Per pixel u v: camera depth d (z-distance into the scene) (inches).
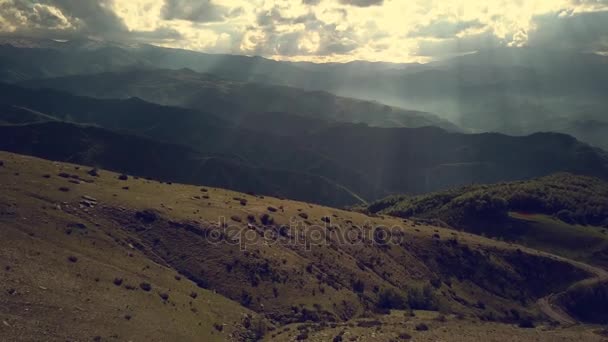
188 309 2903.5
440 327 3036.4
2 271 2367.1
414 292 4655.5
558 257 7303.2
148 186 4884.4
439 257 5880.9
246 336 2913.4
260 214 4712.1
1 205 3184.1
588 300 6063.0
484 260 6235.2
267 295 3550.7
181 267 3543.3
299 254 4320.9
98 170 5187.0
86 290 2554.1
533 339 2738.7
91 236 3329.2
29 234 2967.5
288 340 2758.4
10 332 1953.7
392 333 2746.1
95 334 2181.3
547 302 5994.1
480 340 2645.2
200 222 4047.7
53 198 3627.0
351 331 2839.6
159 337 2390.5
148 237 3695.9
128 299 2655.0
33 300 2241.6
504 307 5497.1
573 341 2716.5
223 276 3570.4
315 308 3582.7
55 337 2044.8
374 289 4399.6
